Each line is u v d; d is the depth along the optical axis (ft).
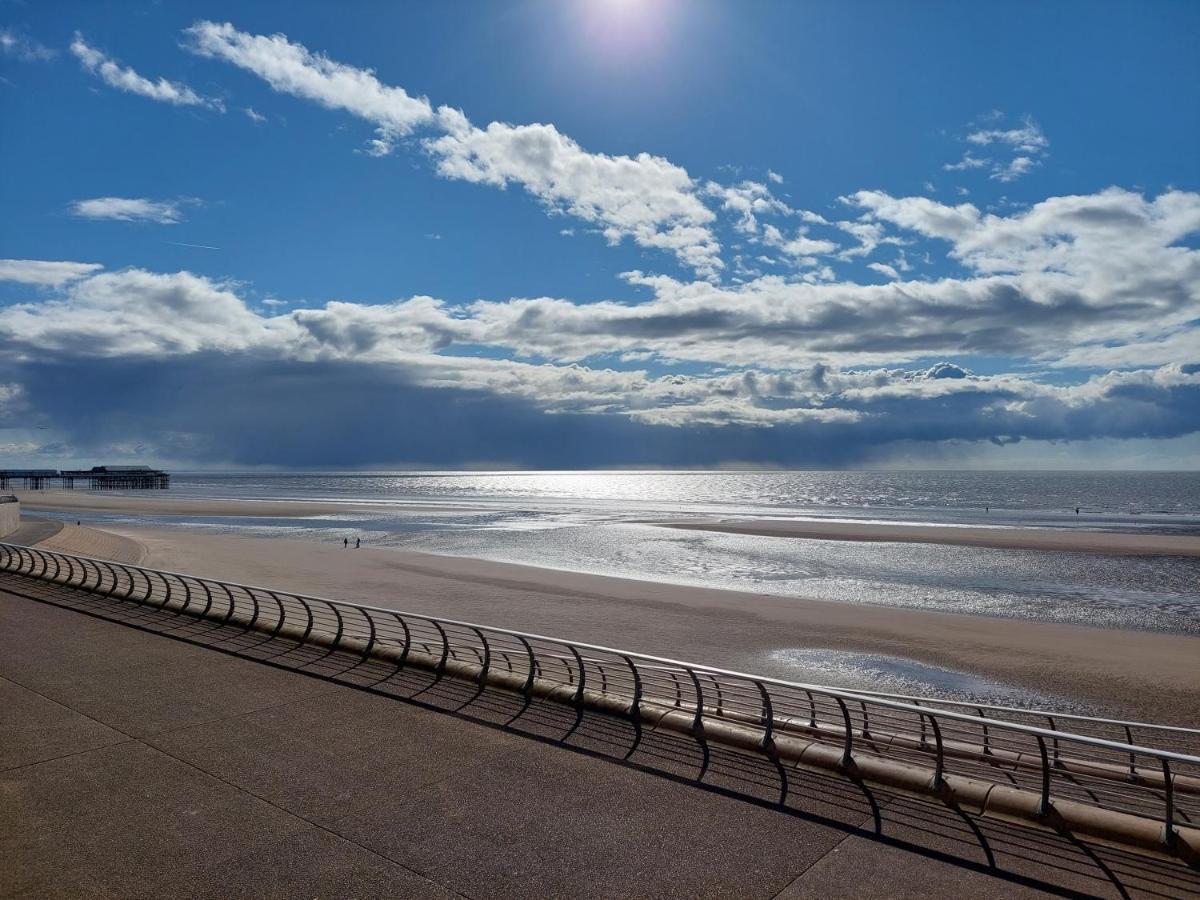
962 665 76.69
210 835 25.43
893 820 26.20
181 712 37.70
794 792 28.35
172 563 140.05
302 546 175.73
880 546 183.42
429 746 33.09
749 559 162.91
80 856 24.12
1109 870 22.82
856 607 105.60
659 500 452.35
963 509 348.38
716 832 25.43
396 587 117.50
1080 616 106.01
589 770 30.50
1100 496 476.13
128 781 29.71
